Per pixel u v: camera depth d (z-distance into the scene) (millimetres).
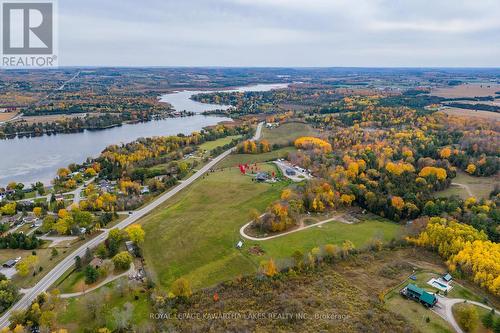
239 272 126750
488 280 112375
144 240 150375
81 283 124688
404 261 130125
